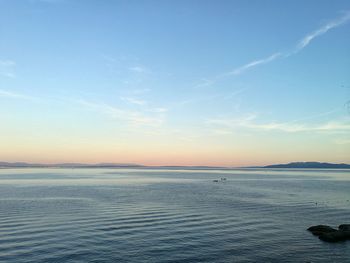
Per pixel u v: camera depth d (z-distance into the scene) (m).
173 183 154.75
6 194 93.38
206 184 148.25
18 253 35.38
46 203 72.88
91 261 33.53
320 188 123.81
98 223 50.62
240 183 157.38
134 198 85.06
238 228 48.69
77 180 172.00
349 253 37.41
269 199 85.06
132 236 43.09
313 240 42.47
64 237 41.88
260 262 34.25
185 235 44.12
